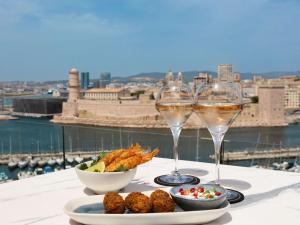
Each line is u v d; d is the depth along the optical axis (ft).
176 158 5.13
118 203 3.30
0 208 3.82
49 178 5.14
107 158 4.45
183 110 4.76
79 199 3.63
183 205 3.50
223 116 4.06
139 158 4.26
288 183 4.78
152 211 3.34
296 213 3.60
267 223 3.33
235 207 3.80
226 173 5.39
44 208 3.81
